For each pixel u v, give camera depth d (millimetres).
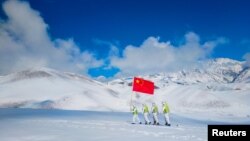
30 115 42875
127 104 142750
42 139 16719
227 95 171125
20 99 169500
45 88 193625
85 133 19906
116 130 22641
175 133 21609
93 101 143125
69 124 26938
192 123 39625
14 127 23125
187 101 151250
